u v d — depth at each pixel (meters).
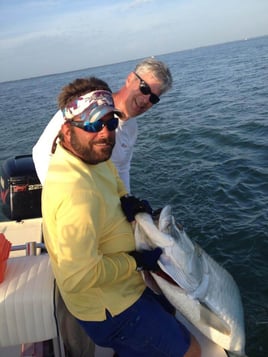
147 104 3.25
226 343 2.54
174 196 8.17
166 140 13.23
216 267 2.58
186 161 10.46
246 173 8.75
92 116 2.03
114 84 42.75
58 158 2.17
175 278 2.27
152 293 2.49
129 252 2.29
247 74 32.62
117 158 3.47
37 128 20.44
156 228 2.30
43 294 2.46
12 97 51.47
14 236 4.00
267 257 5.66
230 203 7.39
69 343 2.56
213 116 16.44
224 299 2.52
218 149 11.16
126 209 2.36
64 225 1.96
